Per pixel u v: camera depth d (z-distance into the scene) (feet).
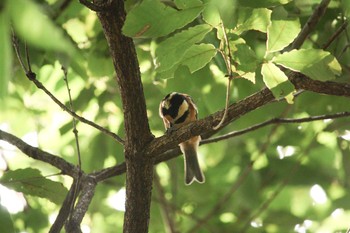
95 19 39.27
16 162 43.39
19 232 41.06
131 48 24.00
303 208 48.65
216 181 51.19
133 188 26.78
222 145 47.16
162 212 46.50
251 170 46.85
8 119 44.47
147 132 26.14
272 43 20.44
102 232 49.49
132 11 18.04
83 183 31.01
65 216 29.19
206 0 18.07
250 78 21.85
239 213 49.16
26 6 9.51
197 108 40.34
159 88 42.78
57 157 31.45
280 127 48.14
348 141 44.68
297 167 47.09
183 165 49.39
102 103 43.52
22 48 33.24
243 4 18.63
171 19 18.24
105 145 43.60
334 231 48.14
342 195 47.34
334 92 24.90
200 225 44.37
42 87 26.02
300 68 20.68
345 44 36.04
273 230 48.32
